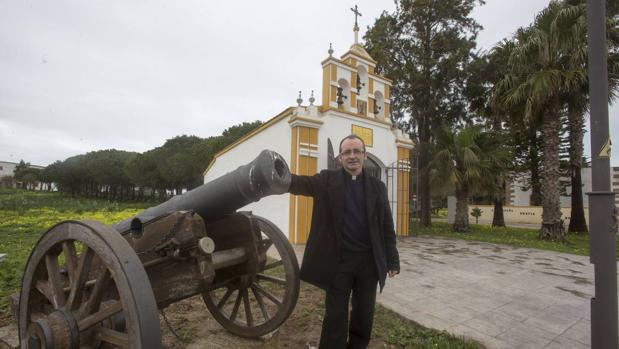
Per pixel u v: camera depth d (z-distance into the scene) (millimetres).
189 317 3955
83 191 53656
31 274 2621
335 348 2580
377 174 12617
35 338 2248
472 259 8344
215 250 3125
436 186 15305
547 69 11383
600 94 2693
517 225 22250
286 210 10242
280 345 3322
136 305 1872
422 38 18312
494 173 14742
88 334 2395
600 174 2689
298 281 3146
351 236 2682
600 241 2674
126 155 47375
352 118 11438
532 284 6004
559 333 3836
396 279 6125
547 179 12477
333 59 11148
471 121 18828
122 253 2002
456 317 4238
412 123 19469
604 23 2705
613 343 2621
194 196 2730
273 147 11266
